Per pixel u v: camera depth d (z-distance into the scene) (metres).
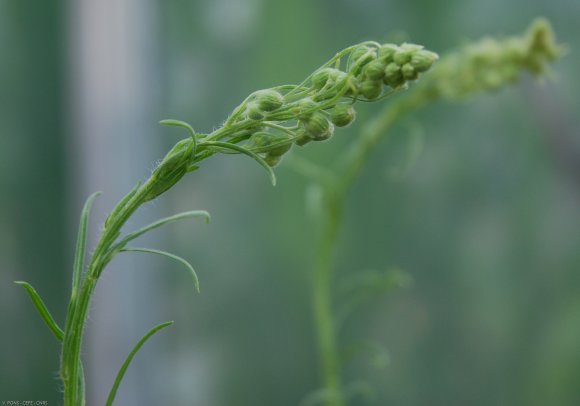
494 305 0.70
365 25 0.65
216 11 0.63
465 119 0.68
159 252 0.22
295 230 0.66
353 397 0.69
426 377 0.70
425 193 0.68
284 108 0.21
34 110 0.60
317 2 0.64
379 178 0.67
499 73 0.39
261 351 0.67
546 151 0.68
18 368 0.61
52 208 0.62
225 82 0.64
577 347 0.69
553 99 0.67
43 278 0.62
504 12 0.66
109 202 0.61
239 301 0.67
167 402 0.65
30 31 0.60
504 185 0.69
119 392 0.62
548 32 0.37
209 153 0.22
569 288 0.70
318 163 0.62
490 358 0.70
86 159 0.61
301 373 0.67
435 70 0.39
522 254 0.70
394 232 0.68
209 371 0.66
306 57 0.64
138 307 0.63
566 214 0.69
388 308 0.69
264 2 0.64
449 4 0.66
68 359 0.22
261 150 0.22
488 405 0.70
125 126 0.61
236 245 0.66
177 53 0.63
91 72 0.60
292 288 0.67
